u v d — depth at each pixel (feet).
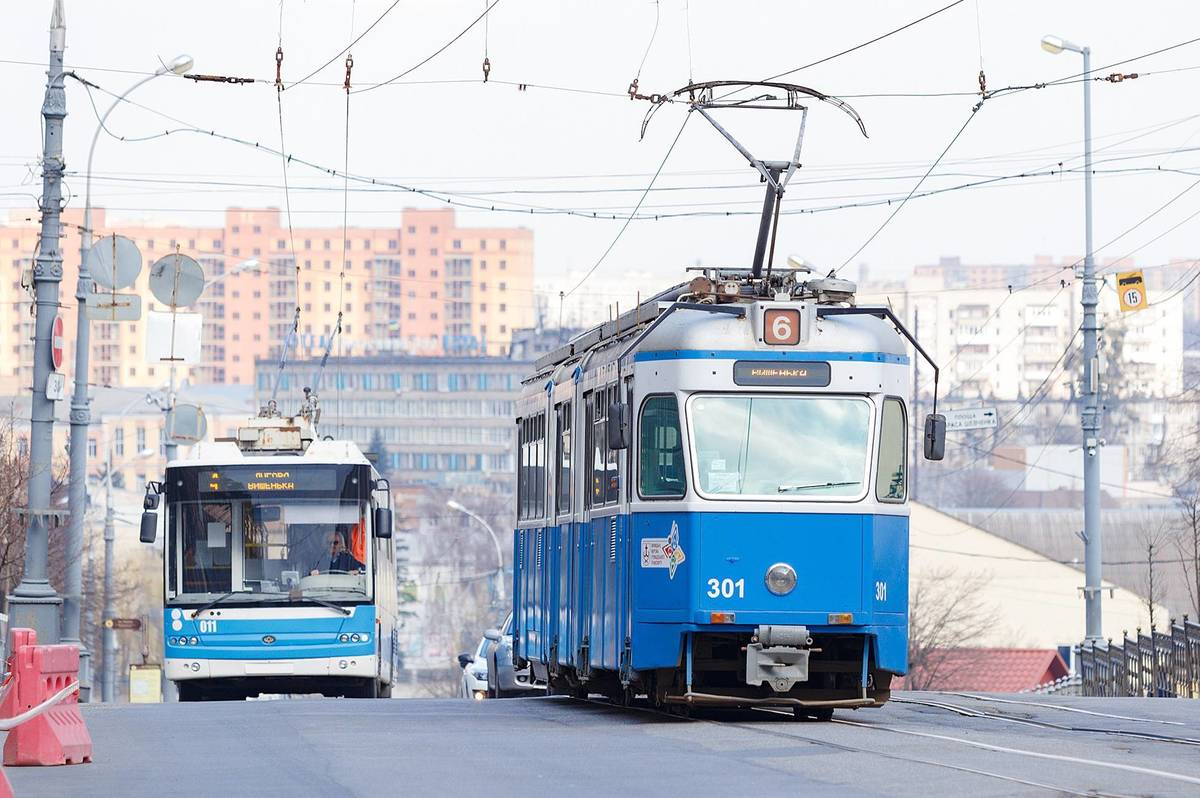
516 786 130.52
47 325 307.78
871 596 196.75
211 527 311.06
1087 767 140.46
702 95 237.66
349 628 309.83
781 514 196.34
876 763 144.46
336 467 314.55
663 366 200.34
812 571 196.13
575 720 201.98
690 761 148.25
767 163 224.74
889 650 197.47
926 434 202.49
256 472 313.32
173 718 212.43
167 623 307.58
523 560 273.13
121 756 161.38
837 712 216.95
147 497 307.37
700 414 198.18
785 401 199.11
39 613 303.68
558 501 245.24
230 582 309.42
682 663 199.21
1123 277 447.42
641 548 199.41
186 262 355.97
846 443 198.70
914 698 253.44
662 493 198.90
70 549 363.97
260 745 169.37
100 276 347.97
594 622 218.79
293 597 309.42
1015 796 120.37
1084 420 456.04
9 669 157.99
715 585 195.31
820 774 136.67
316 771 143.33
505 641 344.28
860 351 199.82
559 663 241.14
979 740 168.45
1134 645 410.72
